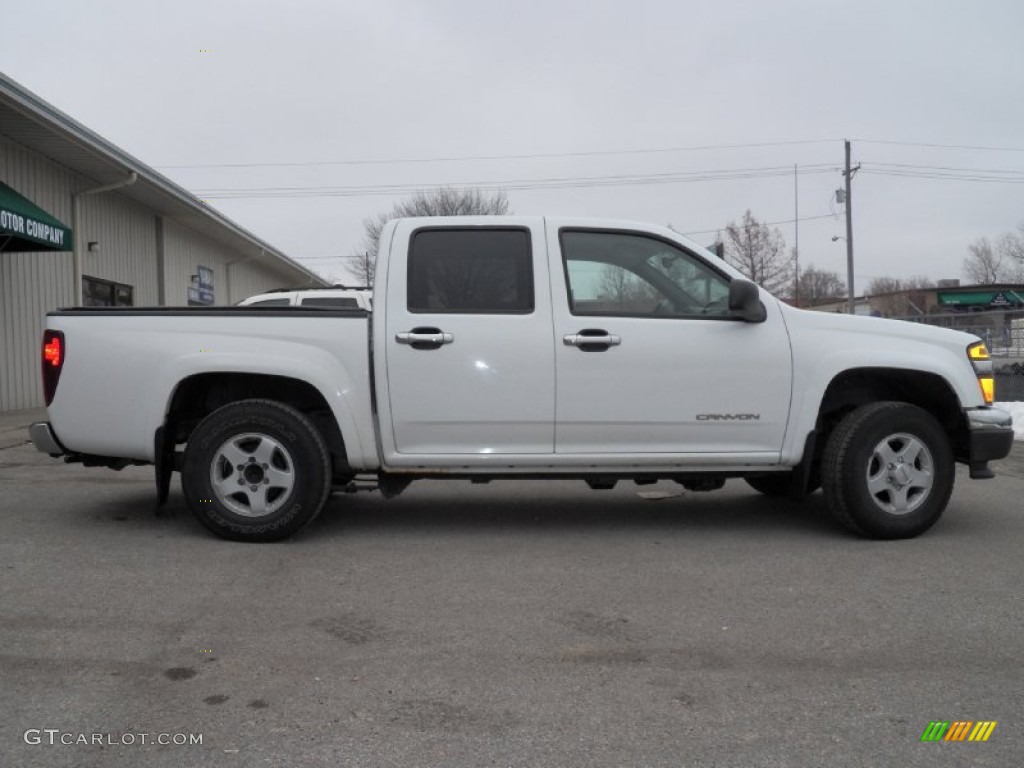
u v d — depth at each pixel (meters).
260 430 5.01
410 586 4.32
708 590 4.29
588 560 4.85
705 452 5.18
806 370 5.19
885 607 4.03
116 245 17.66
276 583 4.34
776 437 5.21
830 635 3.67
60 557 4.76
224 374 5.16
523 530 5.60
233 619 3.80
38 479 7.45
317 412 5.42
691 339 5.11
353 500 6.64
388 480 5.32
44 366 5.17
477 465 5.12
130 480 7.43
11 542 5.09
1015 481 7.59
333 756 2.64
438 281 5.12
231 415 5.00
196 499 5.04
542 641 3.59
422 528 5.64
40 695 3.03
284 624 3.75
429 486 7.30
